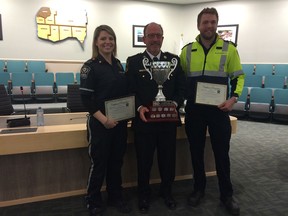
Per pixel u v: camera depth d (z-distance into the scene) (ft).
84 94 5.41
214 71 5.92
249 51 21.27
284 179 8.00
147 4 22.86
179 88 6.04
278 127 14.57
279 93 15.17
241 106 16.12
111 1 21.70
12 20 19.19
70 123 6.95
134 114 5.89
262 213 6.14
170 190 6.41
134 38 22.93
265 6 20.08
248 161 9.47
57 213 6.03
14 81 16.29
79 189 6.92
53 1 19.90
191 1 22.68
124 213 6.06
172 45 24.29
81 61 21.13
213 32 5.74
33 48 20.02
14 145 5.74
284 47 19.88
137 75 5.82
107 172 6.27
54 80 17.40
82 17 20.90
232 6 21.40
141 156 6.01
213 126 6.05
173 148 6.16
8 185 6.29
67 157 6.69
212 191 7.18
